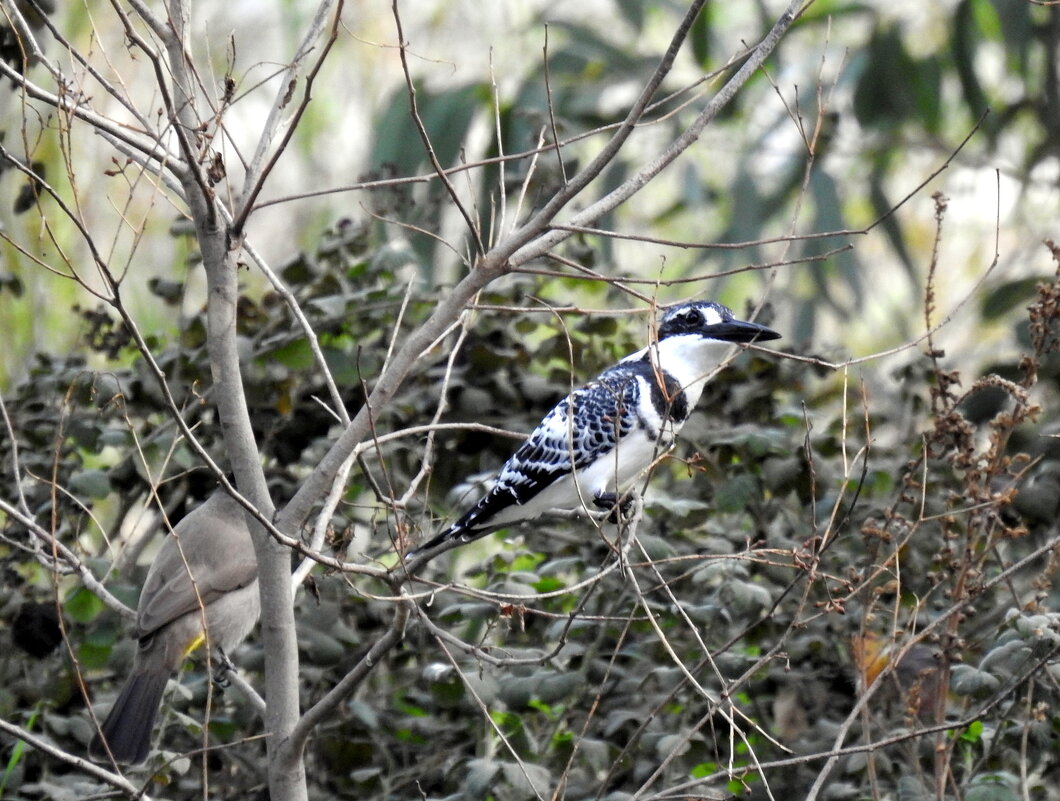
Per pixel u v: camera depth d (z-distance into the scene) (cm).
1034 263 2036
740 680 717
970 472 803
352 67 2086
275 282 813
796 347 1254
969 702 933
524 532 1159
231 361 745
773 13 2039
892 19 1944
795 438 1192
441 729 1030
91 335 1161
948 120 2112
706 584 1025
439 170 696
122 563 1123
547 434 958
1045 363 1283
